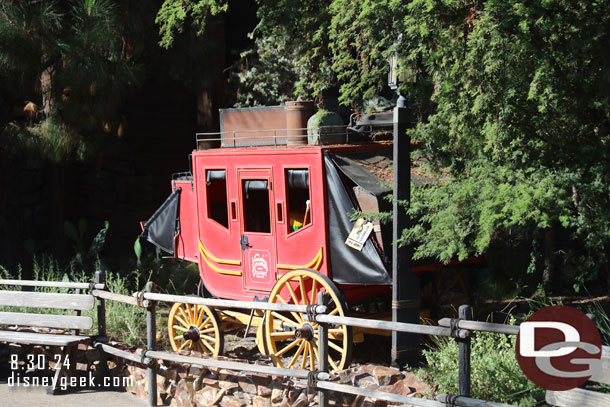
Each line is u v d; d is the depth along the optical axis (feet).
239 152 29.48
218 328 29.12
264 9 34.35
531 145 23.41
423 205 24.34
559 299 35.09
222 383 24.44
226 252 30.55
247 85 49.70
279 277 28.45
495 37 21.56
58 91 40.37
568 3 21.12
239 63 52.01
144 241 54.95
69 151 42.29
